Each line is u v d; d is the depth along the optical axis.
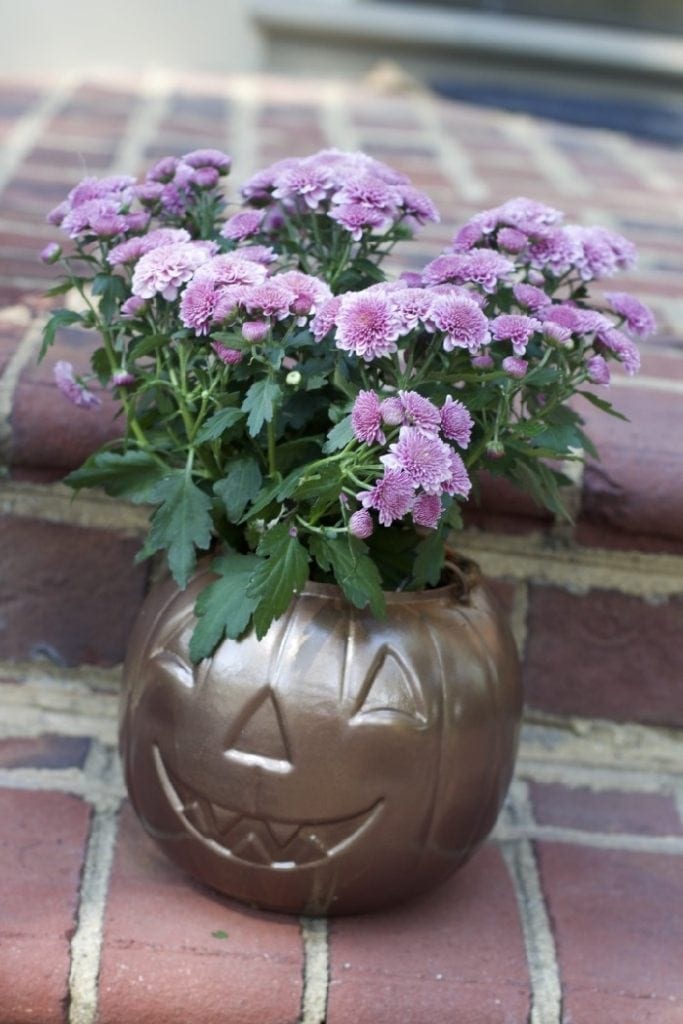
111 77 2.84
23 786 1.18
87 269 1.56
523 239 0.95
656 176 2.45
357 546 0.90
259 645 0.93
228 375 0.94
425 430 0.85
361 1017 0.96
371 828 0.95
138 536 1.26
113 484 0.99
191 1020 0.96
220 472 0.98
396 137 2.50
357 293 0.88
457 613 0.98
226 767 0.94
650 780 1.29
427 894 1.08
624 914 1.09
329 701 0.92
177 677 0.96
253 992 0.96
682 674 1.30
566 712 1.31
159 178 1.03
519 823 1.21
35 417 1.20
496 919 1.06
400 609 0.96
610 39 3.69
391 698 0.93
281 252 1.05
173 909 1.03
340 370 0.94
